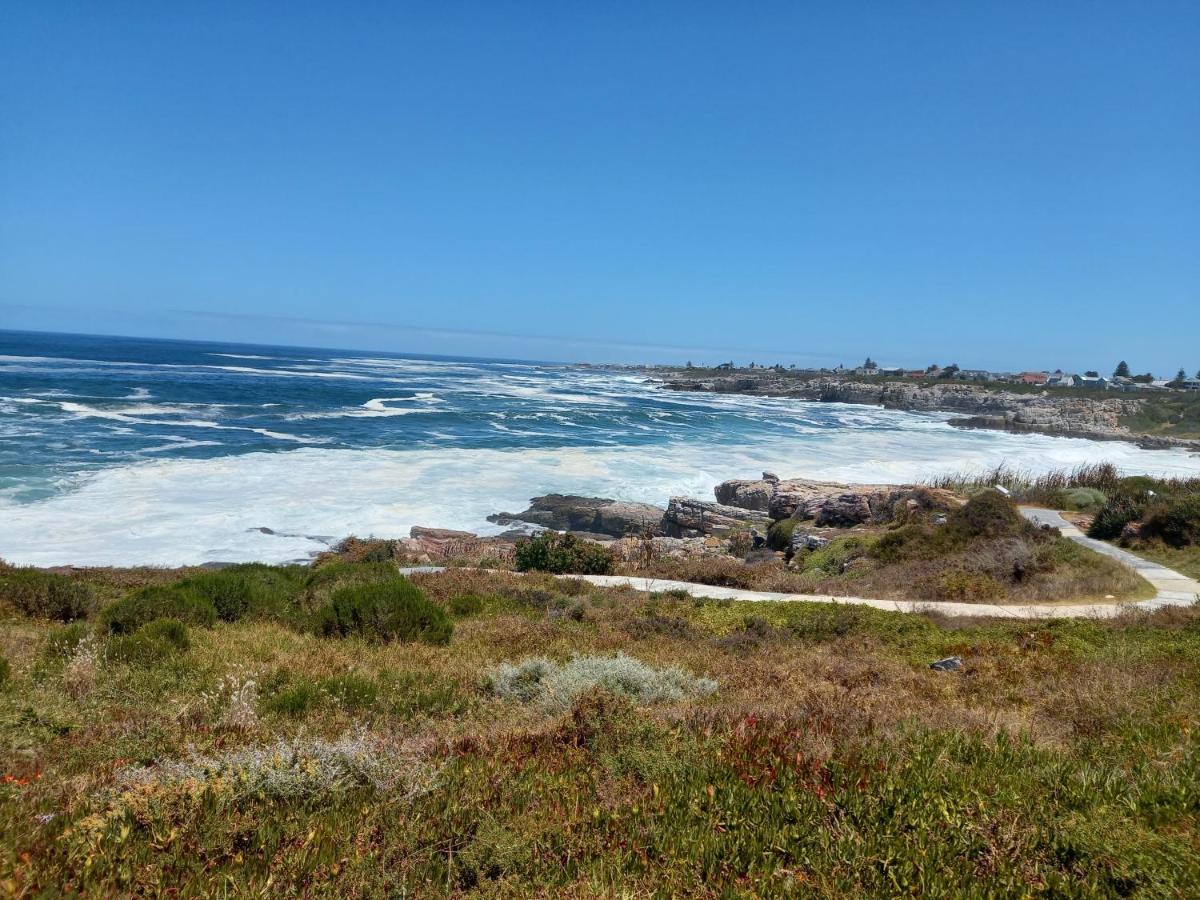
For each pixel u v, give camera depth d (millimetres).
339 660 10195
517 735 6227
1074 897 3623
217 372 112000
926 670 10852
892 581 19969
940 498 27516
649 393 127750
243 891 3592
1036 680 9484
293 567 19734
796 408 108812
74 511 28172
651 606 17016
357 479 37031
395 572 18219
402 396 86062
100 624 12141
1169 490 33094
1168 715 6859
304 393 81438
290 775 4980
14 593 14297
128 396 66375
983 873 3805
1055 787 4859
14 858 3764
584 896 3541
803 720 6516
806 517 30047
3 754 5973
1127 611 14734
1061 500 32438
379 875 3814
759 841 4133
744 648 12781
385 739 6145
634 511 34031
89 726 6855
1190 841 4031
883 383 139125
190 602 12914
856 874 3758
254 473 36438
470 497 35594
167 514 28672
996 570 19859
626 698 6742
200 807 4535
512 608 16562
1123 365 185250
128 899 3549
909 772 5000
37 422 47688
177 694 8219
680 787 4895
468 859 3934
